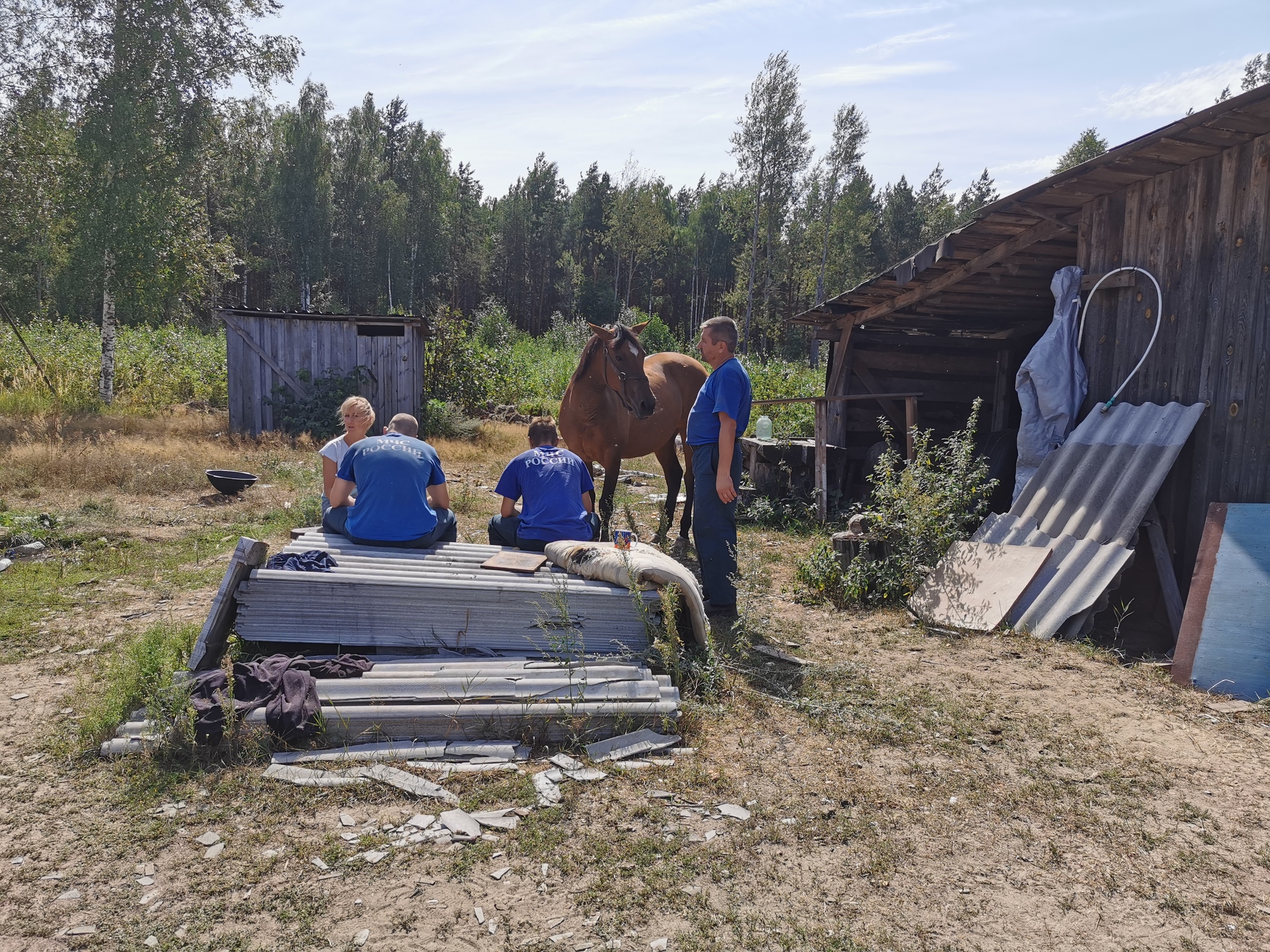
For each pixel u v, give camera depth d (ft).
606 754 9.93
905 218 194.18
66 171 52.31
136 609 15.29
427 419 47.44
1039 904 7.22
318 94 150.30
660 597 12.71
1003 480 26.73
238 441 39.29
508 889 7.29
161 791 8.76
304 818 8.35
